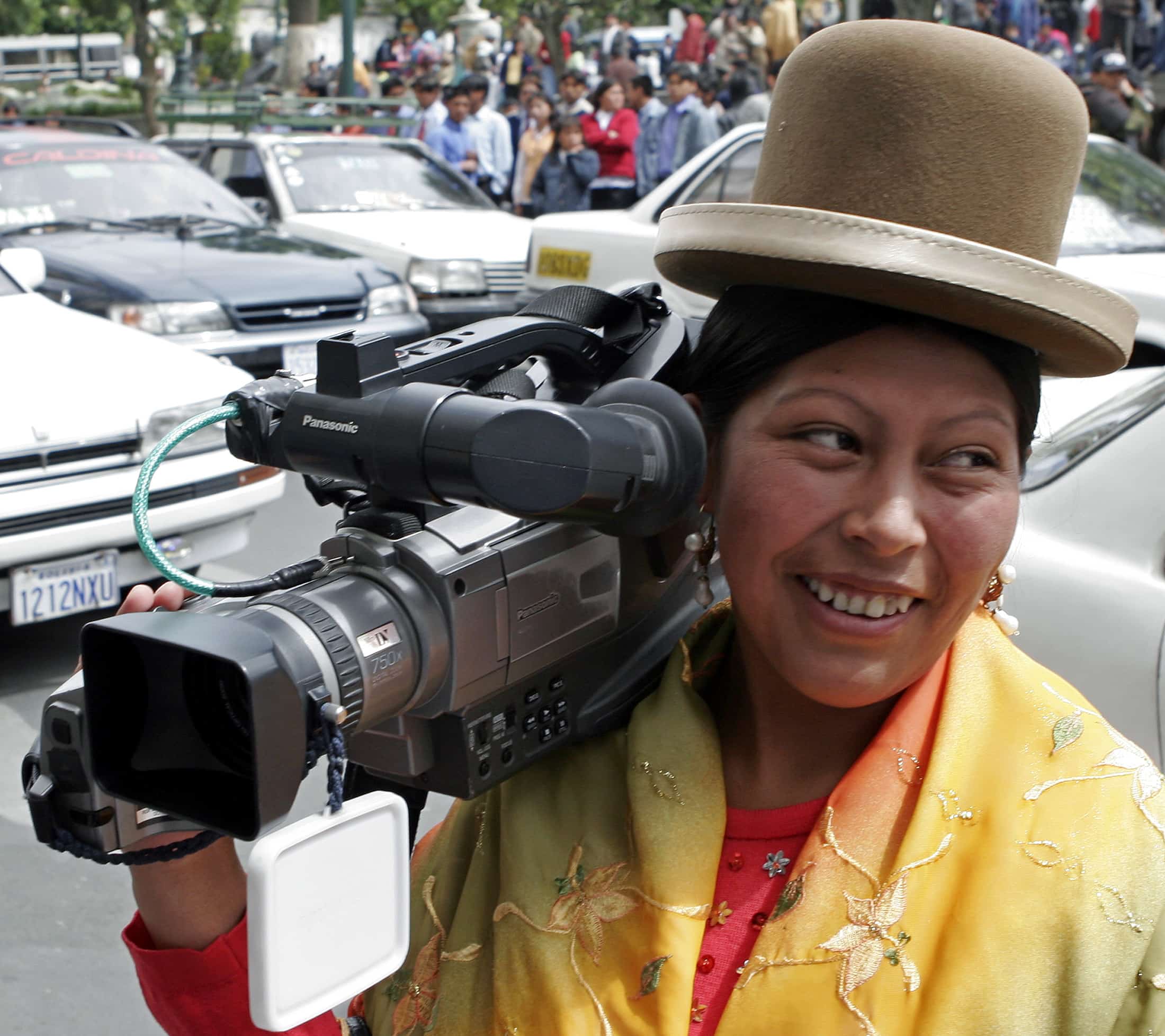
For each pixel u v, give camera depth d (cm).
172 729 89
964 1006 93
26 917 317
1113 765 98
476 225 895
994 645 108
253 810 85
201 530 432
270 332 665
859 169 93
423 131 1328
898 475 96
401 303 724
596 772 113
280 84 2197
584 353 115
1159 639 230
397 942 90
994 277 89
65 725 91
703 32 1581
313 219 895
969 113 91
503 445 87
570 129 1189
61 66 2538
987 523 97
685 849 105
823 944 98
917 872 98
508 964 107
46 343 439
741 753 112
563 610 106
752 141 650
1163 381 264
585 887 107
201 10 2262
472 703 101
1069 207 96
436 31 2270
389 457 91
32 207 729
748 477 101
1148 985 92
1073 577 240
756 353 100
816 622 100
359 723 93
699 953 105
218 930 109
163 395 418
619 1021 102
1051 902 94
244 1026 108
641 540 113
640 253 651
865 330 96
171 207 760
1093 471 247
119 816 96
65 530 397
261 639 85
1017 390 98
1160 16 1360
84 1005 289
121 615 88
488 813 118
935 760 101
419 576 96
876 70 92
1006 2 1390
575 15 1847
